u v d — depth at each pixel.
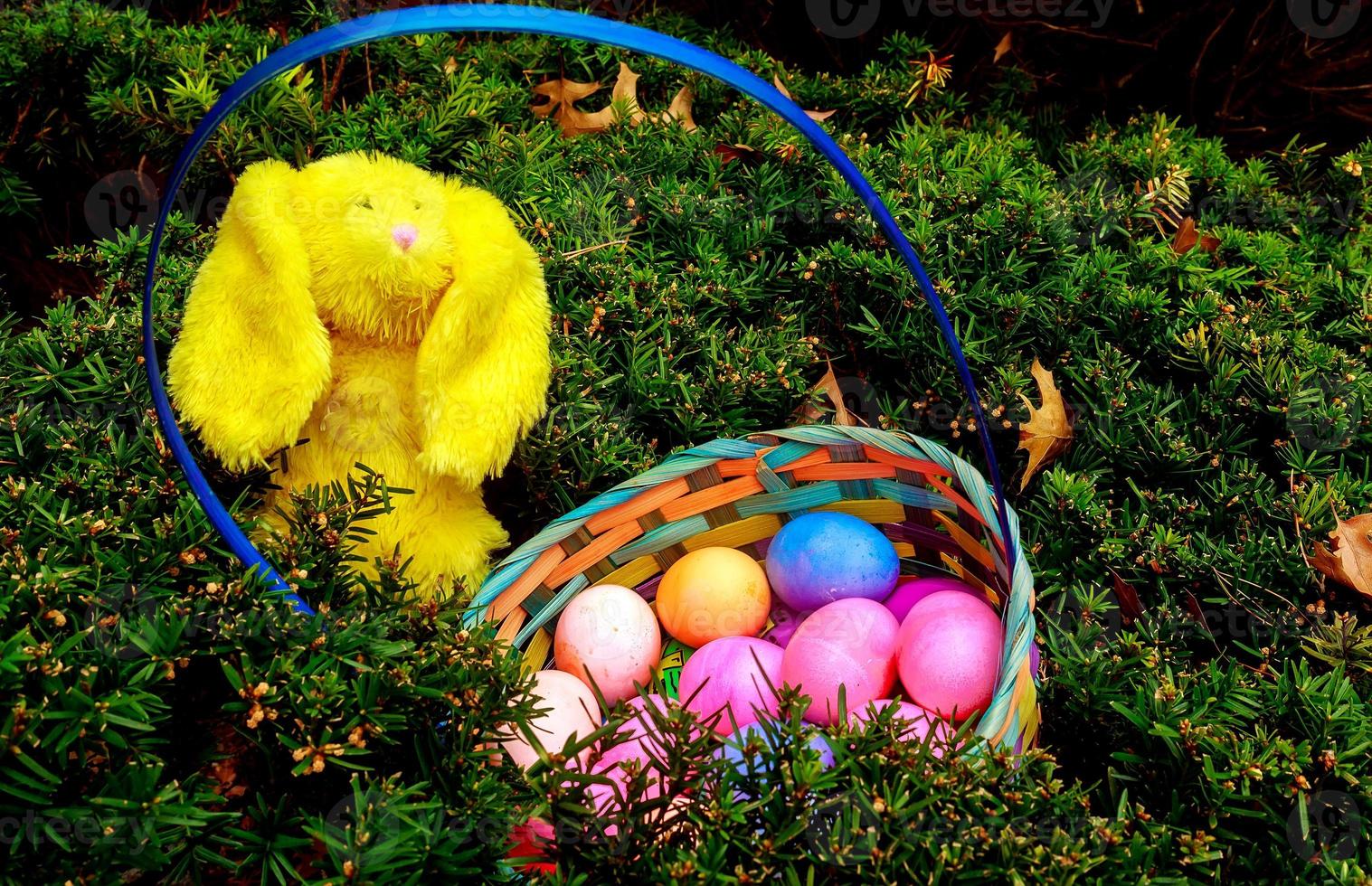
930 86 0.98
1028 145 0.97
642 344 0.79
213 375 0.65
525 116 0.97
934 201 0.85
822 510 0.73
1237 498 0.74
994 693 0.61
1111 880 0.57
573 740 0.58
